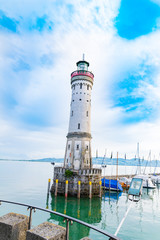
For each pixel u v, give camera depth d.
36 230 4.72
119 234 20.55
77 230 21.27
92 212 29.09
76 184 38.12
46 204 32.47
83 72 50.72
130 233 20.91
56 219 24.22
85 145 46.47
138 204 36.69
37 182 65.31
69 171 38.69
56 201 34.66
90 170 39.44
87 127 48.03
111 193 47.31
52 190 42.19
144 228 22.62
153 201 40.88
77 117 48.12
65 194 36.66
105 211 30.08
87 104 49.66
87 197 37.69
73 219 4.64
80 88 50.25
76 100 49.62
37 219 23.92
